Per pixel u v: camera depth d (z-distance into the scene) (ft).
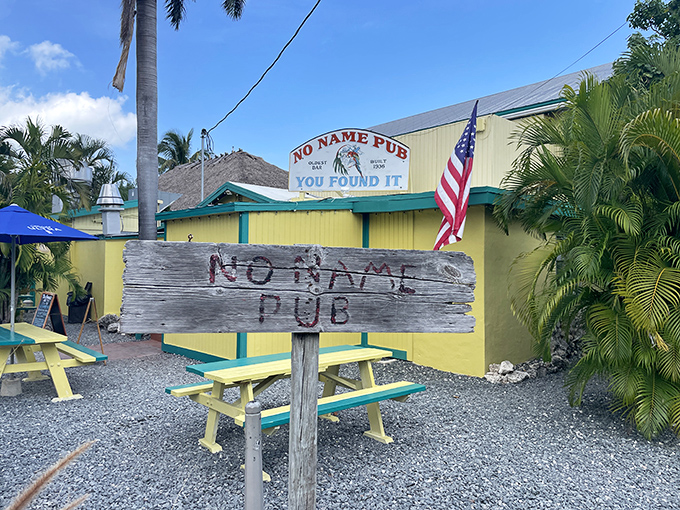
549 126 18.26
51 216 30.68
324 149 27.99
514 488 11.50
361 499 10.79
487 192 21.20
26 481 11.45
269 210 24.79
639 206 15.21
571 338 27.99
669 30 35.32
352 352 16.06
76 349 20.63
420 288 6.14
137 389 20.20
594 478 12.17
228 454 13.12
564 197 18.01
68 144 34.71
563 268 17.08
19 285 29.25
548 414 17.28
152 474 11.85
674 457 13.60
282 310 5.49
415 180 29.17
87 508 10.21
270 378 14.26
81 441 14.10
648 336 14.84
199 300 5.13
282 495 10.80
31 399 18.72
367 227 27.14
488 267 22.89
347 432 15.20
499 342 23.53
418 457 13.24
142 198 28.09
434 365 24.38
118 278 38.81
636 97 17.06
